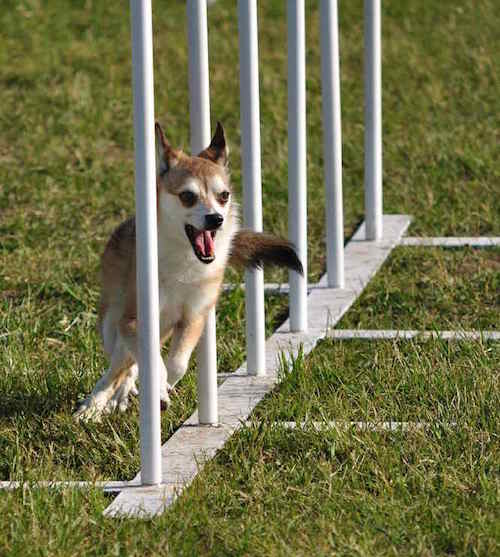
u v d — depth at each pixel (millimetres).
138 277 8633
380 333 12445
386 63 24797
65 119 21156
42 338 12398
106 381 10297
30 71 23750
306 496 8586
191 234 9977
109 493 8805
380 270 14852
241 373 11555
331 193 13859
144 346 8703
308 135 20891
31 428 9945
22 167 18938
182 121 21281
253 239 10797
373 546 7758
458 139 20125
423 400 10273
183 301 10125
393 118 21469
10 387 10727
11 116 21328
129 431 9953
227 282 14328
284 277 14727
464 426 9523
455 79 23938
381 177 16844
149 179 8547
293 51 12117
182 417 10391
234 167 19031
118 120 21391
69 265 14820
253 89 11164
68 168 18891
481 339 11641
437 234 16297
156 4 29812
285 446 9547
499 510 8203
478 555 7590
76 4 29484
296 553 7645
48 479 8898
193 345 10117
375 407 10203
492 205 17141
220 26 27703
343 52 25812
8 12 28266
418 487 8664
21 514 8117
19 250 15320
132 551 7758
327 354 11930
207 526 8148
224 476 9062
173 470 9164
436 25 27859
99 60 24875
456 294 13781
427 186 17984
